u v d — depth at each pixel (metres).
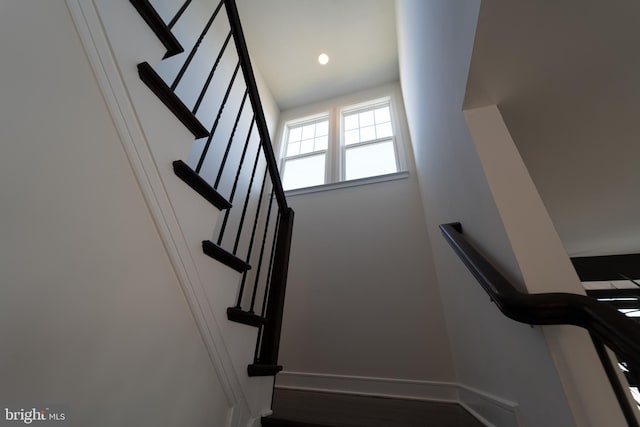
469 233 1.25
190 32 2.54
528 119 1.25
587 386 0.63
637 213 2.13
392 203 2.92
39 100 0.60
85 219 0.66
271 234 3.15
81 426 0.61
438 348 2.11
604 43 0.95
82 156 0.67
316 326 2.48
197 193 1.01
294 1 3.23
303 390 2.16
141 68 0.82
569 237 2.60
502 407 1.02
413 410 1.56
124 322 0.72
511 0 0.86
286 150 3.98
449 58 1.26
